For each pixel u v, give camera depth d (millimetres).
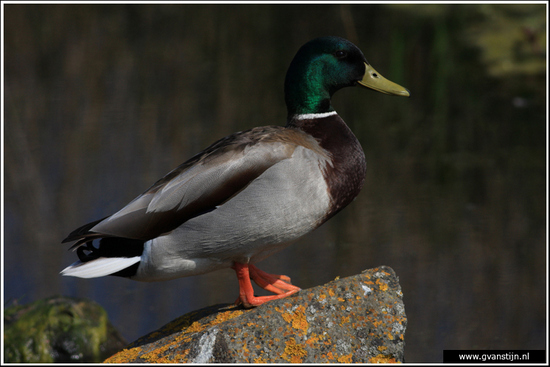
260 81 18594
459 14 21375
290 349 4852
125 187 12383
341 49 6098
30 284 9727
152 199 5383
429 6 21672
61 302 8719
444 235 10984
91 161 13438
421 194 12367
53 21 23469
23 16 23328
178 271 5566
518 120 15922
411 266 10078
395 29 21672
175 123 15539
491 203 11977
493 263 10180
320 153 5641
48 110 16344
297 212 5387
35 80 18609
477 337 8594
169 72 19484
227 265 5703
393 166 13586
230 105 16766
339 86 6188
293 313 4992
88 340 8328
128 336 8711
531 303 9234
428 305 9195
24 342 8234
